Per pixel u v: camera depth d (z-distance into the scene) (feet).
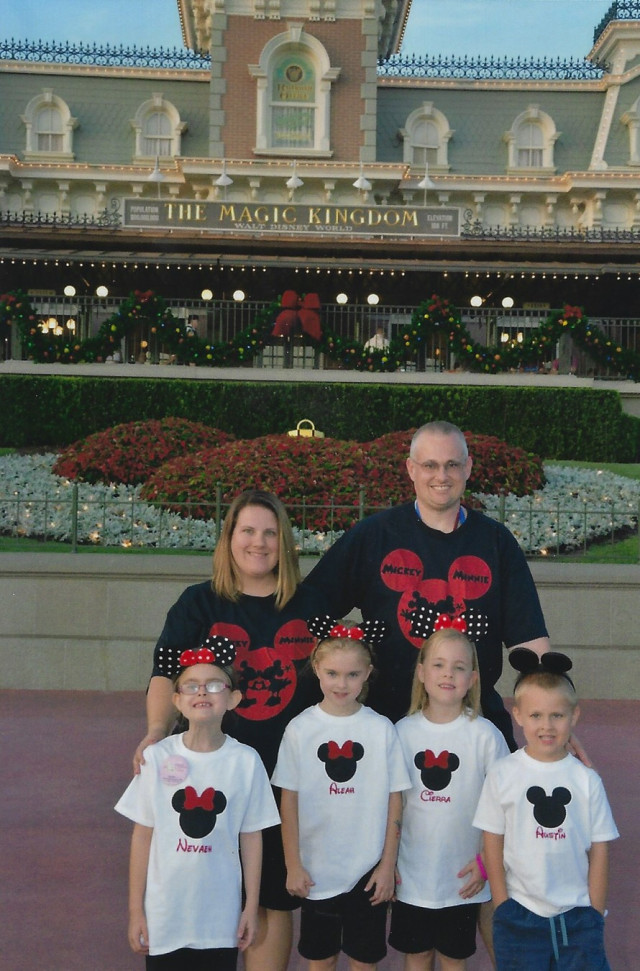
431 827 12.86
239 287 81.87
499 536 14.35
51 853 18.62
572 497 46.65
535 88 129.59
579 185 116.88
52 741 26.32
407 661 13.92
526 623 14.14
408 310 84.28
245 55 116.37
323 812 12.68
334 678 12.69
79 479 48.67
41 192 118.32
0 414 65.46
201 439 50.72
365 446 44.62
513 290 81.71
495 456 47.57
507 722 14.15
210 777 12.10
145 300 71.26
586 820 12.21
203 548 36.81
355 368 73.87
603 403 66.74
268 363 84.02
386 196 116.16
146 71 127.34
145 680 32.68
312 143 116.67
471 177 118.42
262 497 13.37
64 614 32.76
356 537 14.40
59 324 83.15
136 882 12.05
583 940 11.89
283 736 13.07
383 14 119.85
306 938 12.85
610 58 131.23
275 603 13.44
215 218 78.23
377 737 12.80
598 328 73.77
